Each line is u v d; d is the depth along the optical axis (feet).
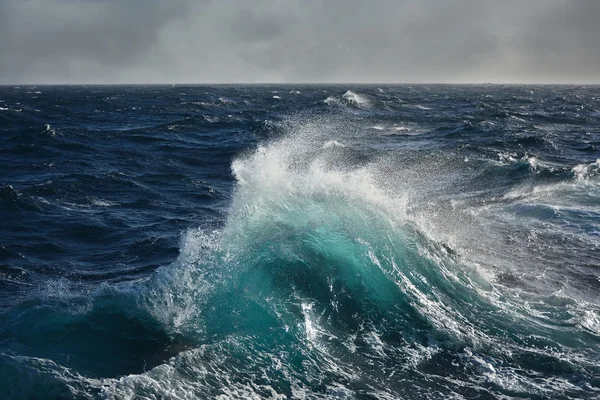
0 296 31.45
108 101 254.47
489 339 26.05
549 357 24.63
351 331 26.21
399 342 25.57
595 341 26.11
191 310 26.43
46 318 25.54
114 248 41.14
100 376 21.63
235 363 22.93
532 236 43.06
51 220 47.88
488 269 35.58
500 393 22.03
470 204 52.06
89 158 83.25
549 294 31.71
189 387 20.95
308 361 23.65
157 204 55.52
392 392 21.97
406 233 35.60
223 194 60.49
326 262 30.17
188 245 31.73
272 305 27.17
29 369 21.13
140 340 24.35
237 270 29.17
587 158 81.41
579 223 46.68
